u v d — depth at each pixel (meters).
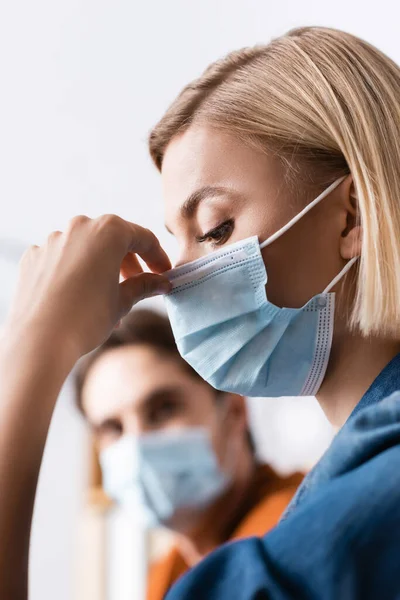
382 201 0.97
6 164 3.14
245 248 1.03
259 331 1.05
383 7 2.54
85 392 2.25
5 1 2.81
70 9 2.81
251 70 1.10
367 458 0.75
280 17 2.67
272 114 1.05
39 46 2.88
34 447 0.88
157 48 2.83
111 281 1.03
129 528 2.99
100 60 2.90
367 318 0.93
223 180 1.04
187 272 1.09
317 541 0.66
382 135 1.00
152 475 2.07
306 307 1.01
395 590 0.64
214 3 2.73
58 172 3.14
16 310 0.99
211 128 1.06
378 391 0.93
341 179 1.03
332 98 1.03
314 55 1.08
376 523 0.66
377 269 0.94
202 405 2.13
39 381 0.90
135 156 3.07
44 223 3.27
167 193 1.10
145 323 2.21
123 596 2.96
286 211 1.03
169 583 2.15
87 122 3.03
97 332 0.99
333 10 2.61
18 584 0.82
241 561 0.69
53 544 3.68
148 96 2.94
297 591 0.65
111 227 1.07
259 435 3.03
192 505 2.07
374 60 1.06
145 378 2.16
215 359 1.08
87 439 3.58
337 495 0.70
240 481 2.08
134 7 2.78
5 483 0.85
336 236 1.03
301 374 1.03
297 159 1.03
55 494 3.71
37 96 2.98
